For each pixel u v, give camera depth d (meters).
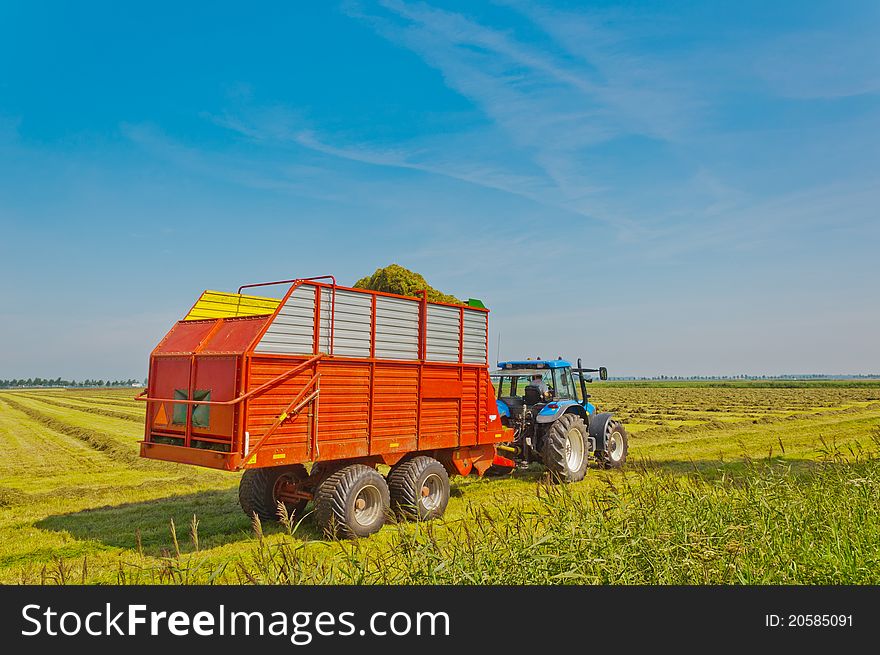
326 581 4.19
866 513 5.31
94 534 7.52
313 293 7.22
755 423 22.98
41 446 17.42
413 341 8.41
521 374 11.82
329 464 7.69
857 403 37.72
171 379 7.38
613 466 12.52
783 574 4.38
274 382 6.71
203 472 12.51
